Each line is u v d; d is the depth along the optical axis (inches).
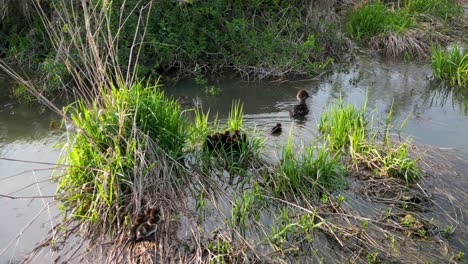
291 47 511.5
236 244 244.2
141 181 270.7
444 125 382.6
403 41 560.1
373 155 318.3
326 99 431.2
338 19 643.5
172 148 308.7
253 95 442.6
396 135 359.3
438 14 652.7
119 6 458.6
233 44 499.5
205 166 302.7
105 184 266.8
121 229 252.7
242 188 288.0
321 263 235.5
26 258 237.0
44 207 263.0
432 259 239.6
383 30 580.1
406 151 328.5
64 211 269.4
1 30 514.3
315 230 258.2
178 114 330.3
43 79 439.2
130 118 298.2
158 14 487.5
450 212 273.9
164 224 254.5
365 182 299.7
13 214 267.3
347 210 271.3
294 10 568.7
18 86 443.2
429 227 261.1
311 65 492.4
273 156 322.7
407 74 497.7
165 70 486.9
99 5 441.7
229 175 302.5
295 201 277.1
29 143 348.2
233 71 497.0
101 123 289.3
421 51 553.0
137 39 469.7
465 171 311.9
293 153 326.6
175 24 494.9
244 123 381.7
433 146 344.2
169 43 483.8
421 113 404.8
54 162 319.3
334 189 291.3
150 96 315.9
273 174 298.0
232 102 425.1
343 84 467.8
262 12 553.3
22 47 489.7
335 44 543.5
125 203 270.1
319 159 297.6
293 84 467.8
